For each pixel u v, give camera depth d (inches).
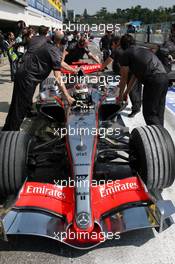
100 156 166.4
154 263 120.1
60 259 123.3
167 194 164.2
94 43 876.6
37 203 130.5
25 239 134.5
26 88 204.2
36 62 199.9
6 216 121.9
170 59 326.3
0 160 140.4
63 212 127.9
